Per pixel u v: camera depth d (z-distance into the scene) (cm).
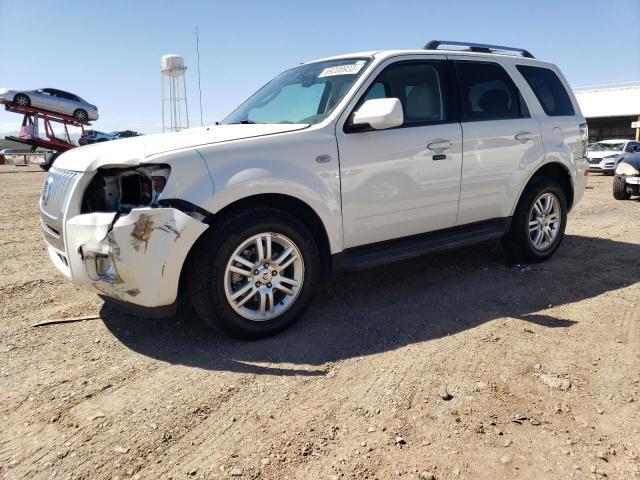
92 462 218
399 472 210
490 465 214
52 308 401
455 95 436
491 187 455
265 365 303
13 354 321
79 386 281
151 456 221
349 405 258
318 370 296
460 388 273
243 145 323
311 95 405
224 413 253
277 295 346
